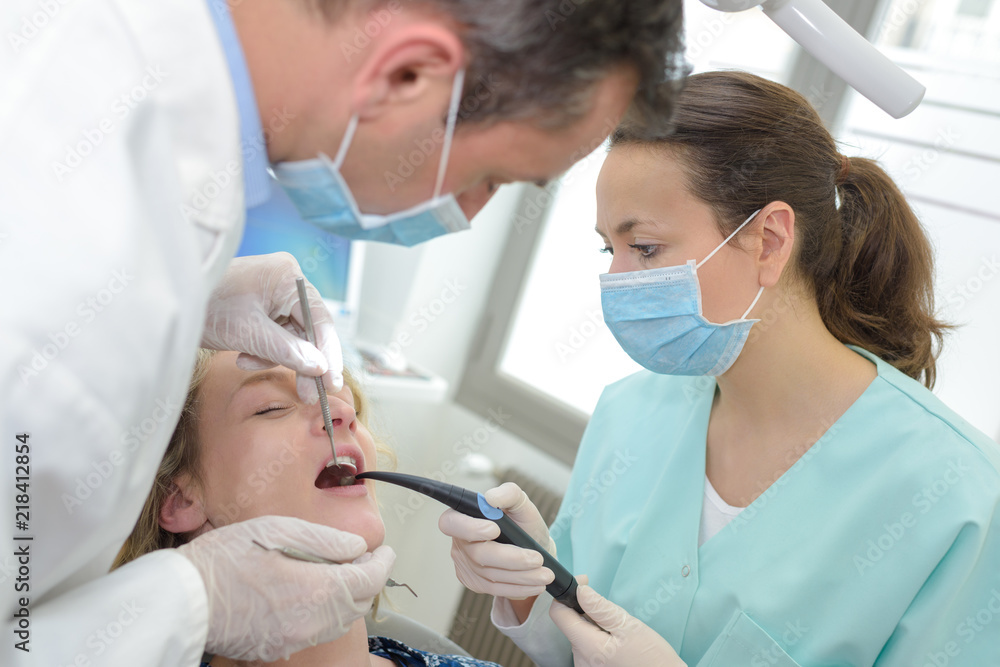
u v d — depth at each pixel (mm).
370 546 1200
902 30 2080
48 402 644
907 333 1341
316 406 1212
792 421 1299
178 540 1244
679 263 1184
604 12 673
